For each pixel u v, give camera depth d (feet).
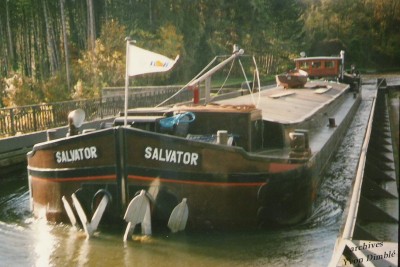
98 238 22.82
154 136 22.75
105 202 23.24
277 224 23.89
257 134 27.78
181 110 27.25
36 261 20.51
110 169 23.30
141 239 22.58
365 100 86.28
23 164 42.24
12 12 120.98
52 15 121.19
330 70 81.61
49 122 48.39
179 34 127.75
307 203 25.68
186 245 21.83
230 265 19.92
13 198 32.58
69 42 121.19
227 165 22.82
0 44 120.67
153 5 127.75
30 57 120.57
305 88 56.49
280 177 23.54
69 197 24.26
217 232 23.30
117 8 127.03
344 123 50.42
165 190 23.08
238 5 153.89
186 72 126.52
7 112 45.09
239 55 32.48
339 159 41.16
